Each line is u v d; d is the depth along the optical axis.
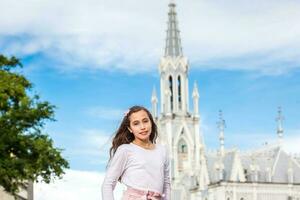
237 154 151.12
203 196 156.75
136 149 10.48
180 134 199.12
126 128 10.71
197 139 199.12
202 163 157.88
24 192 62.62
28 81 49.53
